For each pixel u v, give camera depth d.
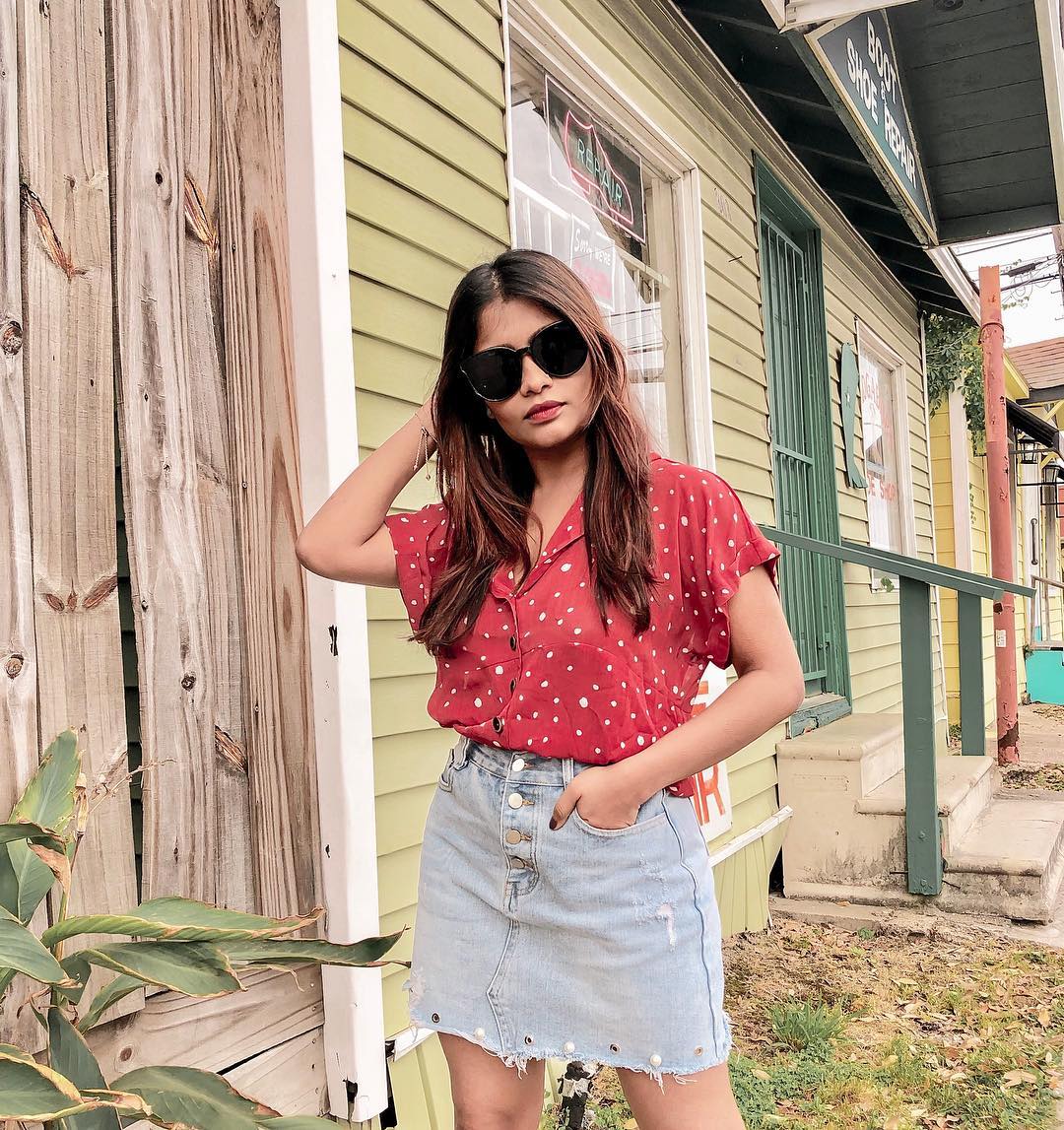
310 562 1.53
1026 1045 2.87
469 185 2.78
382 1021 2.02
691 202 4.41
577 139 3.67
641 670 1.34
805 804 4.44
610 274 3.88
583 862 1.30
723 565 1.33
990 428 7.70
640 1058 1.30
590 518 1.35
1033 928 3.91
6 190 1.48
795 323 6.11
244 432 1.86
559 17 3.37
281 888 1.85
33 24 1.53
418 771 2.37
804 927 4.05
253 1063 1.80
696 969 1.33
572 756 1.33
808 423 6.13
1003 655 7.46
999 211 6.54
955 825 4.32
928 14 4.70
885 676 7.26
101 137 1.63
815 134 5.61
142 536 1.65
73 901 1.49
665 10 4.24
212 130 1.84
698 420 4.35
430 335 2.54
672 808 1.37
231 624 1.80
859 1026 3.03
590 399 1.38
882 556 4.18
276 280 1.94
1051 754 8.19
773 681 1.32
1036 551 18.11
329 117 2.01
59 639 1.51
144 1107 1.07
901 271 8.51
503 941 1.37
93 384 1.59
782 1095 2.57
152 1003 1.63
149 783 1.63
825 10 3.56
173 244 1.75
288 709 1.89
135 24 1.70
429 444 1.60
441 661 1.49
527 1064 1.43
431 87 2.62
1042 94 5.27
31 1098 1.04
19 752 1.43
